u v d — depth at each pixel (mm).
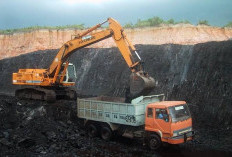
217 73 17312
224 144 12250
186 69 19719
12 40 39656
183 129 11062
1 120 13781
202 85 17531
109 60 26375
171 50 22344
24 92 18984
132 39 31281
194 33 29688
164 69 21250
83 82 26672
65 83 18625
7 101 16250
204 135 13555
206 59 18859
